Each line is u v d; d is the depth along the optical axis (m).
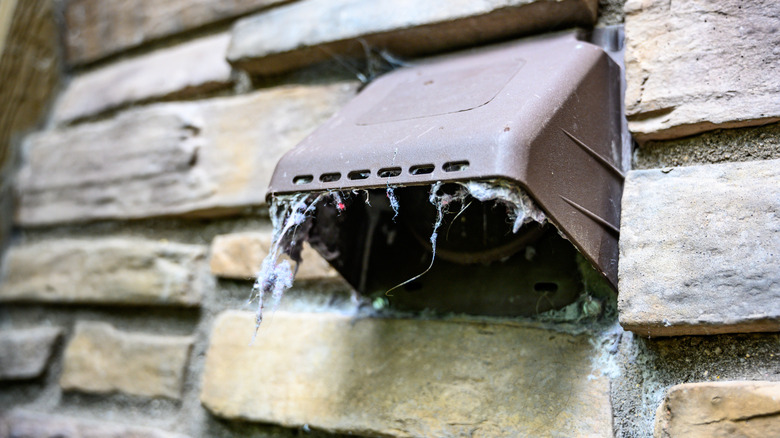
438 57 1.07
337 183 0.74
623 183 0.85
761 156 0.77
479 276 0.93
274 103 1.21
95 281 1.32
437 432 0.86
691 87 0.81
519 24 0.99
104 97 1.49
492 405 0.85
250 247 1.15
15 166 1.58
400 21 1.05
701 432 0.71
